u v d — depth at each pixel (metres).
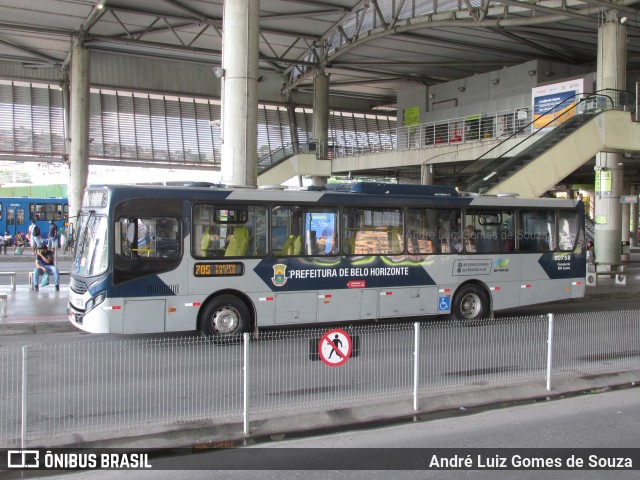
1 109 45.75
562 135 21.56
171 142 51.16
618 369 9.53
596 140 21.88
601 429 7.09
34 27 34.56
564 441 6.68
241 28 19.33
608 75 25.72
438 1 31.81
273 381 7.84
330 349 7.70
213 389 7.61
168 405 7.04
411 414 7.47
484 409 7.80
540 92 31.33
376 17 35.31
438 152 34.19
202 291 12.13
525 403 8.10
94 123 48.84
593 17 26.20
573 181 42.47
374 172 43.09
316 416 7.13
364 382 7.89
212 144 52.47
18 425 6.56
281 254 12.89
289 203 12.99
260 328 14.37
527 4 25.25
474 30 32.62
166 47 35.91
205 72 47.28
